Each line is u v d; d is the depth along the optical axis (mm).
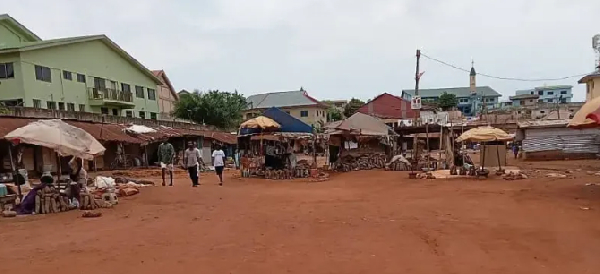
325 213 10953
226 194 15430
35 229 9570
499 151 24141
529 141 34375
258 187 18109
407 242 7684
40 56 32188
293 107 71688
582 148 32938
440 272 5918
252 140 26312
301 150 36969
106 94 38844
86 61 37344
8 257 7031
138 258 6840
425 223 9414
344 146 31094
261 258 6742
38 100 31719
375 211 11164
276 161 24547
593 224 8953
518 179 19031
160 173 27625
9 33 35344
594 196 13086
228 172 29844
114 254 7117
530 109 57531
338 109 86812
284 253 7027
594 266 6082
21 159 20750
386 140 31312
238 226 9422
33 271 6211
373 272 5969
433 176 20922
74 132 13250
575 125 13820
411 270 6023
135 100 44594
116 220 10570
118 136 27453
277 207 12172
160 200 14000
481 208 11305
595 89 34969
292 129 24891
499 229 8633
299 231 8781
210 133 40219
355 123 27469
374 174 23953
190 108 51625
